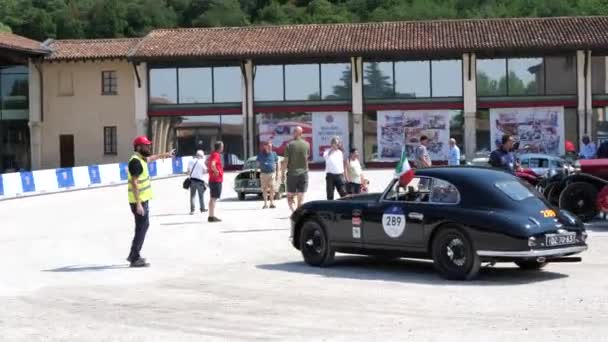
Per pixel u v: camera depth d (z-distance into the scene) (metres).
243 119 50.84
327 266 13.73
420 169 12.86
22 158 55.81
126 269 14.17
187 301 10.98
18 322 9.84
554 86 48.91
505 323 9.04
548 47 47.34
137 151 14.44
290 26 53.44
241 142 51.12
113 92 54.22
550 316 9.37
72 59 52.91
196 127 51.41
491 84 49.31
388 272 13.06
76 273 13.84
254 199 29.86
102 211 26.64
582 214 19.00
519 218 11.61
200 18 85.69
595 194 18.86
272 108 50.62
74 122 54.44
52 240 18.97
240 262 14.62
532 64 48.97
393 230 12.66
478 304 10.19
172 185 38.16
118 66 54.06
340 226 13.39
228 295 11.35
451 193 12.23
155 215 24.19
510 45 47.50
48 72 54.53
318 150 50.53
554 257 11.91
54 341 8.79
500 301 10.36
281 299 10.92
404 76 49.81
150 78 51.59
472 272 11.86
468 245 11.84
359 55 49.00
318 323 9.34
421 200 12.57
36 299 11.43
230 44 50.69
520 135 49.19
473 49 47.81
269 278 12.75
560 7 79.12
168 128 51.69
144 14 82.38
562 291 10.96
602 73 48.78
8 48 50.06
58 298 11.47
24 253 16.78
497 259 11.64
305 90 50.56
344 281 12.27
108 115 54.16
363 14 86.06
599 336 8.29
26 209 28.62
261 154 24.84
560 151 48.94
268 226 20.09
